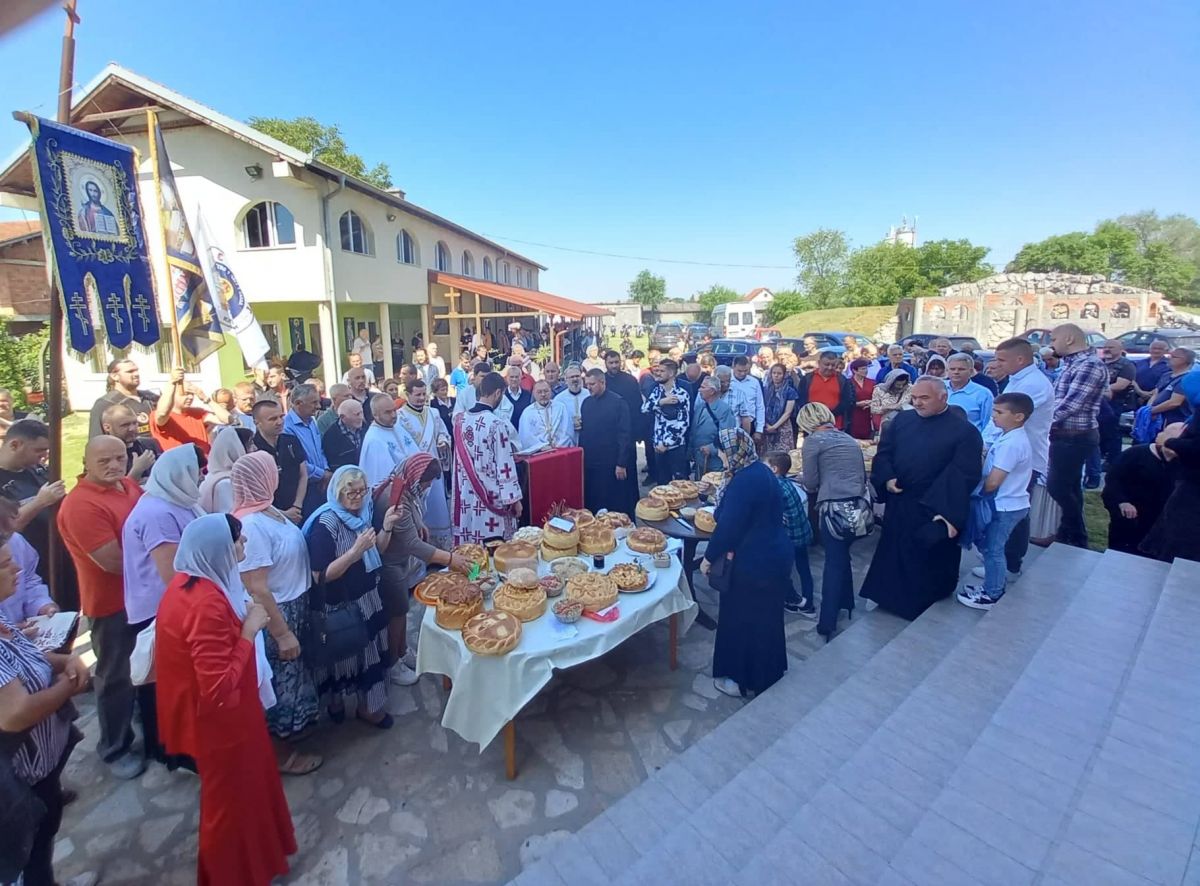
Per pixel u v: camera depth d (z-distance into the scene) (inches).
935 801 89.4
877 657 147.3
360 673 130.7
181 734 88.7
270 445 171.5
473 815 112.7
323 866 102.0
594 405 236.8
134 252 166.9
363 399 251.3
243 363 478.0
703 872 90.4
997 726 106.2
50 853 91.7
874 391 291.9
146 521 112.1
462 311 840.9
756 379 300.2
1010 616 155.5
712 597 199.9
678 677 155.0
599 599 129.0
